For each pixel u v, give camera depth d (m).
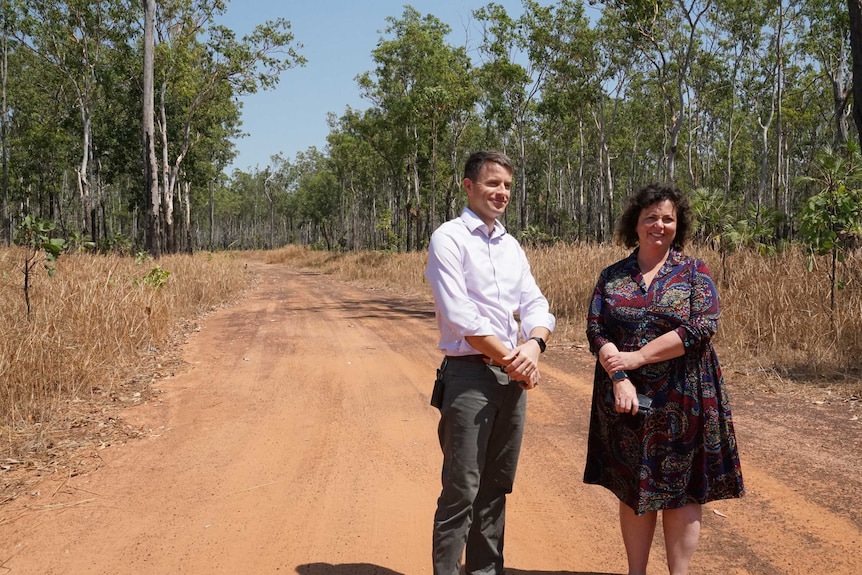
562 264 12.80
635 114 45.72
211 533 3.50
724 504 3.73
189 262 17.17
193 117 38.25
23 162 42.91
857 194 7.63
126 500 3.92
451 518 2.74
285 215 90.75
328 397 6.33
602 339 2.79
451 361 2.77
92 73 34.22
